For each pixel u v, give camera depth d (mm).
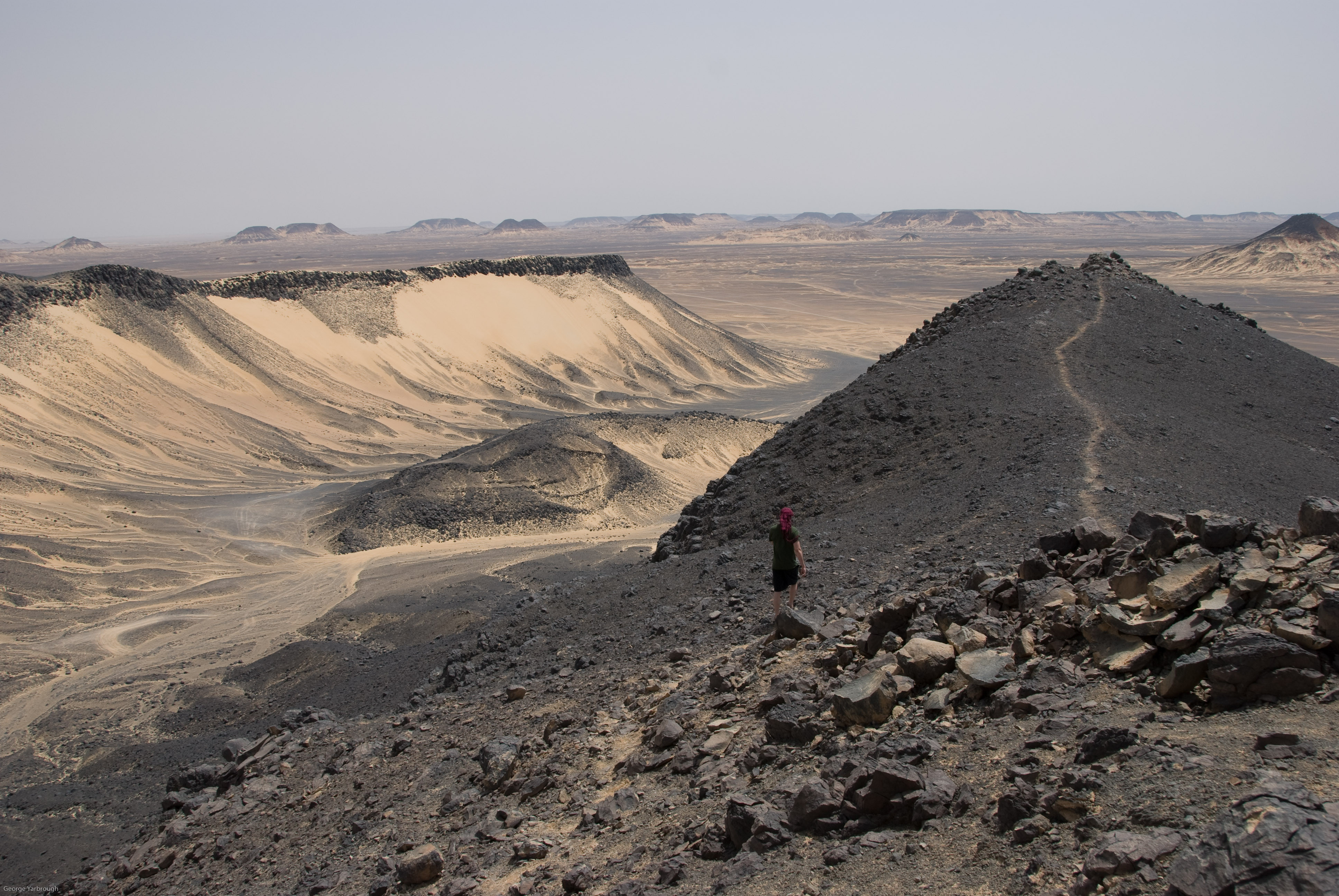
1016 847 5156
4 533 46500
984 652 7641
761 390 117688
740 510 25281
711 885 6082
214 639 35562
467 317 119312
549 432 64375
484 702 15484
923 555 14438
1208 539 7883
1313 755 4875
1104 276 36594
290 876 10602
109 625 37812
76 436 67625
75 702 28812
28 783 22906
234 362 89812
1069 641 7570
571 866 7477
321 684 26906
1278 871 3857
